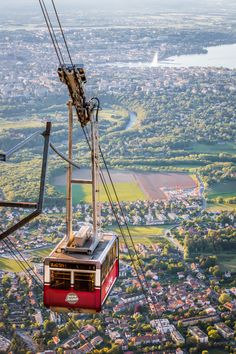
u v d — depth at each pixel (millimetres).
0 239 23375
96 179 31016
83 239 30109
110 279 30578
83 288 29203
